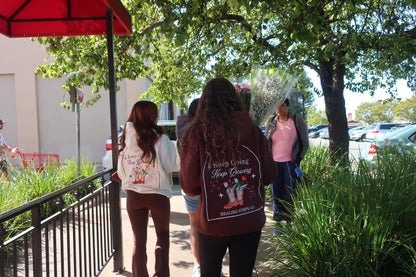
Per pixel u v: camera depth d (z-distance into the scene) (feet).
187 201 10.23
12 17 13.38
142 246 9.52
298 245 9.31
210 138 6.21
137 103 9.62
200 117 6.50
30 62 44.70
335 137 21.80
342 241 8.84
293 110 17.63
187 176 6.33
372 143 20.63
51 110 45.50
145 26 20.62
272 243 11.19
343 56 19.90
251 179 6.36
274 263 10.11
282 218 13.21
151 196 9.37
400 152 15.74
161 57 22.27
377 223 8.75
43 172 19.20
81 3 13.06
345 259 8.27
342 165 19.04
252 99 10.61
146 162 9.31
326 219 9.41
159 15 20.25
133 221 9.64
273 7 11.14
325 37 18.54
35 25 13.70
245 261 6.43
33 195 17.43
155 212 9.53
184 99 24.59
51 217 8.11
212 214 6.15
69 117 45.55
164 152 9.41
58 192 8.18
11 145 45.39
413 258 8.45
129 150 9.50
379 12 19.81
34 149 44.98
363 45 18.48
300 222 9.78
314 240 9.02
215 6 16.65
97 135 45.57
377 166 12.59
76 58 18.60
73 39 18.39
